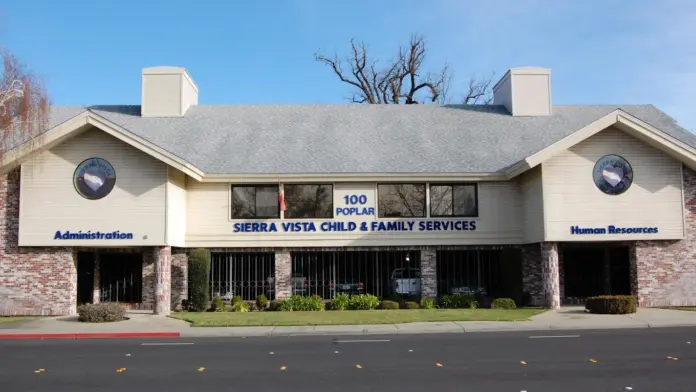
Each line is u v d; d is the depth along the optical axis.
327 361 13.30
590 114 32.72
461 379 11.18
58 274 24.44
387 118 32.41
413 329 19.06
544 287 25.31
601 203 25.19
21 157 23.59
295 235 27.03
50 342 17.41
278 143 29.22
